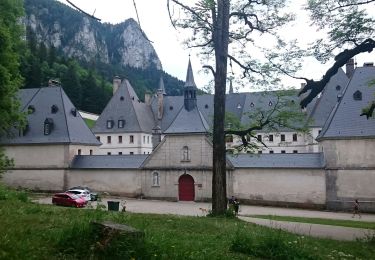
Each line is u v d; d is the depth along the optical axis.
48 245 7.02
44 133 51.44
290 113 23.92
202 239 10.10
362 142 40.47
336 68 16.55
